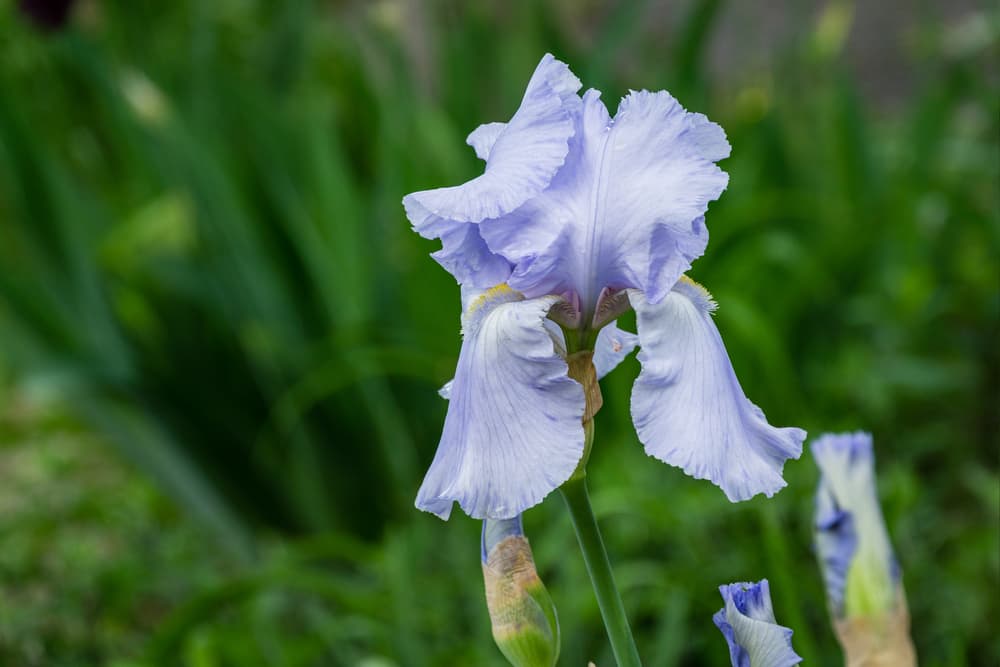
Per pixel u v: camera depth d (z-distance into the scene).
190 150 1.89
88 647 1.59
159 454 1.96
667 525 1.41
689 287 0.79
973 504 1.82
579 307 0.80
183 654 1.44
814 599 1.19
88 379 1.87
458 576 1.57
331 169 1.92
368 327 1.83
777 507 1.43
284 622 1.72
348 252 1.90
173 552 1.80
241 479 1.98
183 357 1.92
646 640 1.44
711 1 2.11
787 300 1.99
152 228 1.92
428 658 1.41
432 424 1.96
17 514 1.84
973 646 1.44
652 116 0.79
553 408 0.77
